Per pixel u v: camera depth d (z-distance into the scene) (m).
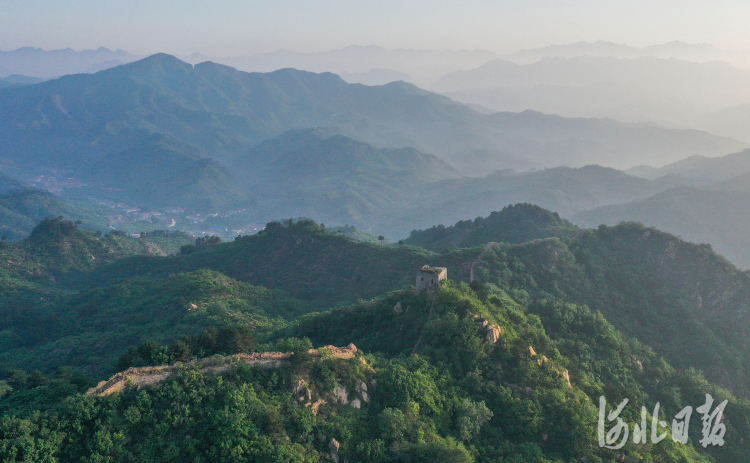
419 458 60.44
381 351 93.56
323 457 57.66
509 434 73.19
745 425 101.50
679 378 114.31
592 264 174.25
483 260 165.00
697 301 165.25
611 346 115.69
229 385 60.50
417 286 103.50
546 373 84.38
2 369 136.62
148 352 66.94
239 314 150.88
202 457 54.16
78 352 141.25
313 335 114.19
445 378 77.06
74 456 50.75
